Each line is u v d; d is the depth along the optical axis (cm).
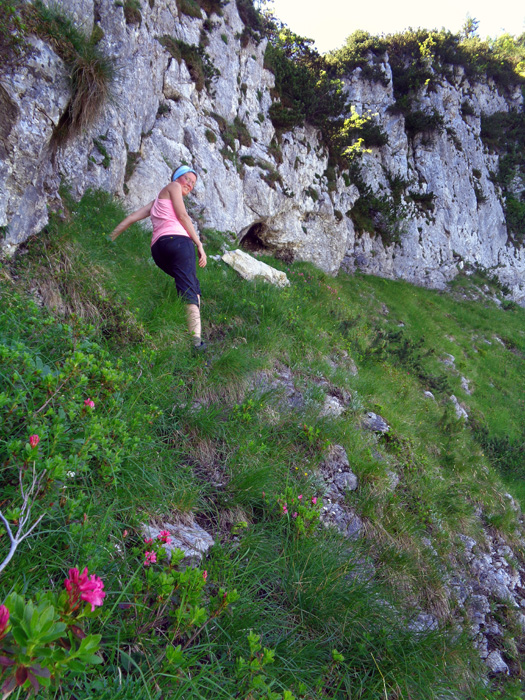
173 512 270
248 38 1269
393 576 341
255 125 1248
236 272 793
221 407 398
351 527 359
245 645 200
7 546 164
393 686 235
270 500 311
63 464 169
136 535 227
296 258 1422
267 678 192
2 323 278
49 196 469
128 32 775
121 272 470
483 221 2742
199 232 931
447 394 1013
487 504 615
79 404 231
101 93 462
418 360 1047
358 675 231
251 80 1265
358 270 1889
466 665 311
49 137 402
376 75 2336
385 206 1973
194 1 1100
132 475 251
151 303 458
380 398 629
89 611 103
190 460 330
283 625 231
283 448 383
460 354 1524
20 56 368
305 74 1445
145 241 628
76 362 224
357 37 2486
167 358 397
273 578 260
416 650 263
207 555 246
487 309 2162
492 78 3212
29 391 219
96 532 195
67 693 137
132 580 177
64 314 363
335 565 278
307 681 210
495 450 935
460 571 446
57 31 412
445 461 656
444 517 487
